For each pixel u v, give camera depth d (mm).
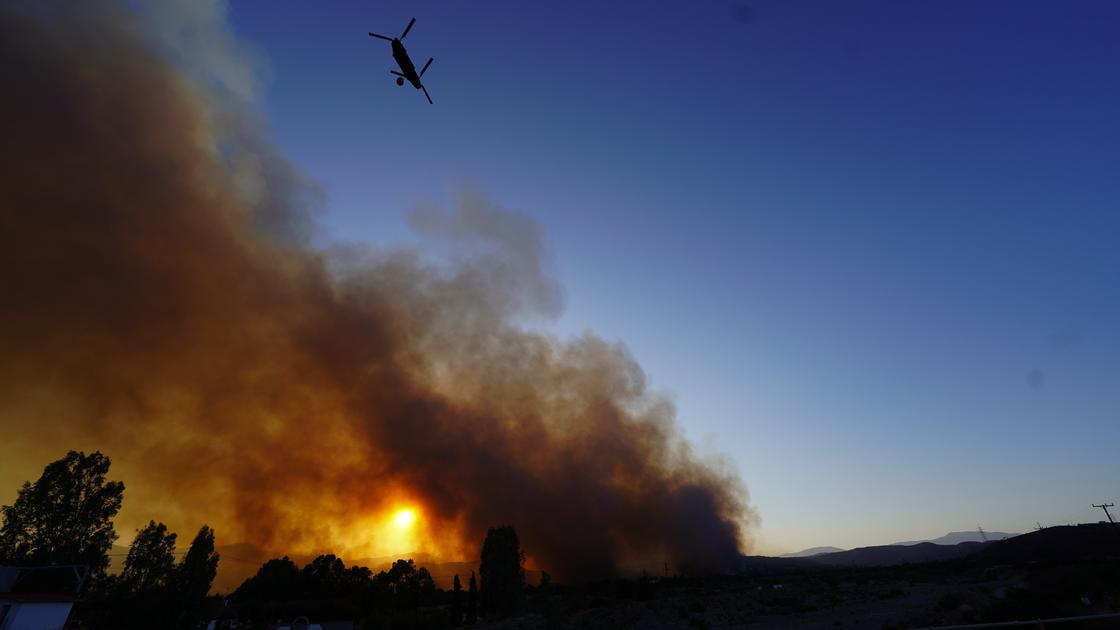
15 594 28703
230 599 73188
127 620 39031
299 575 79750
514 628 45688
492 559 56438
